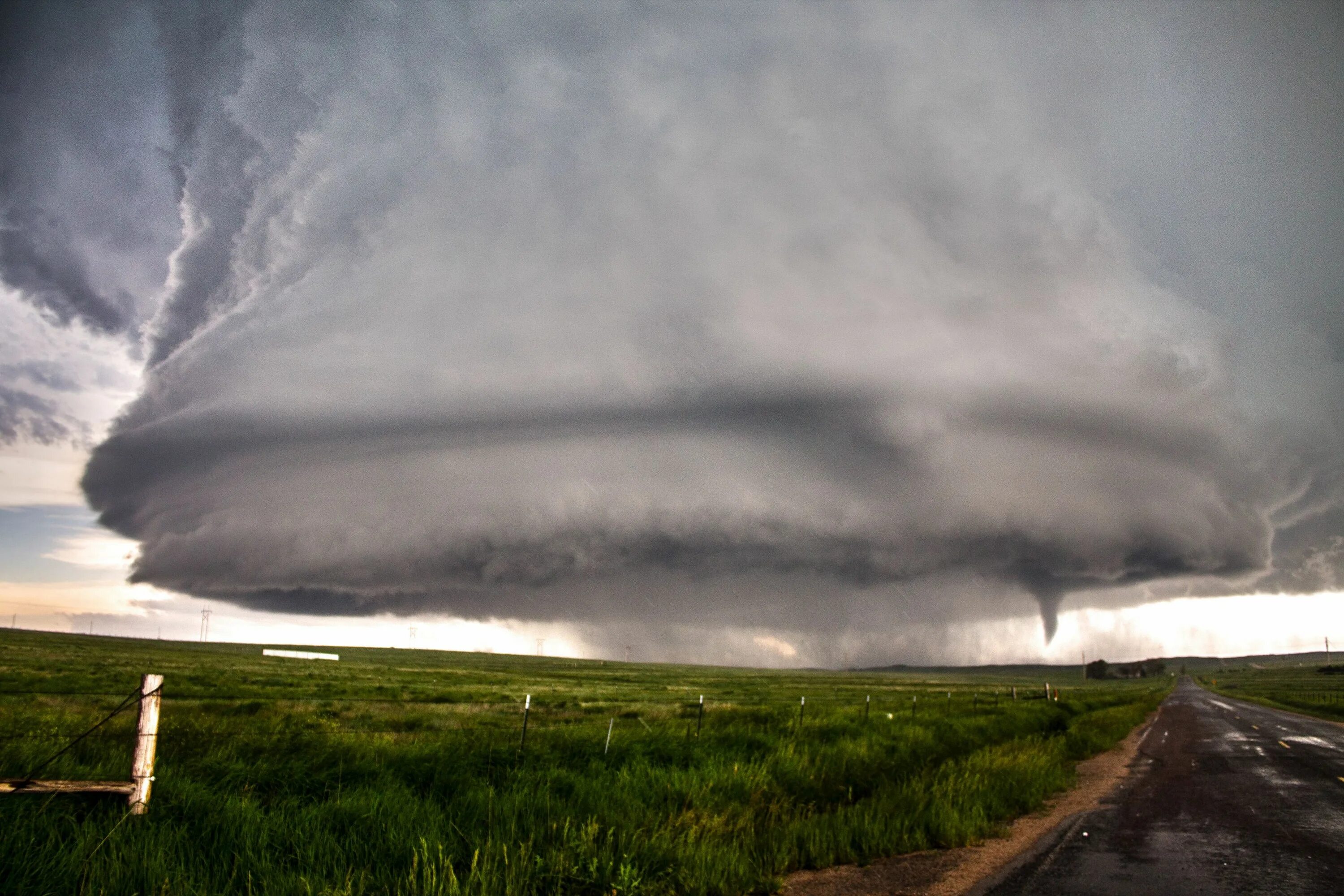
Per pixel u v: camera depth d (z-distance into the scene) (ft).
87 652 359.66
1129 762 72.69
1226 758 74.02
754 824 34.53
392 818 29.43
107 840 23.45
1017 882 28.40
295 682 212.23
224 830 26.40
